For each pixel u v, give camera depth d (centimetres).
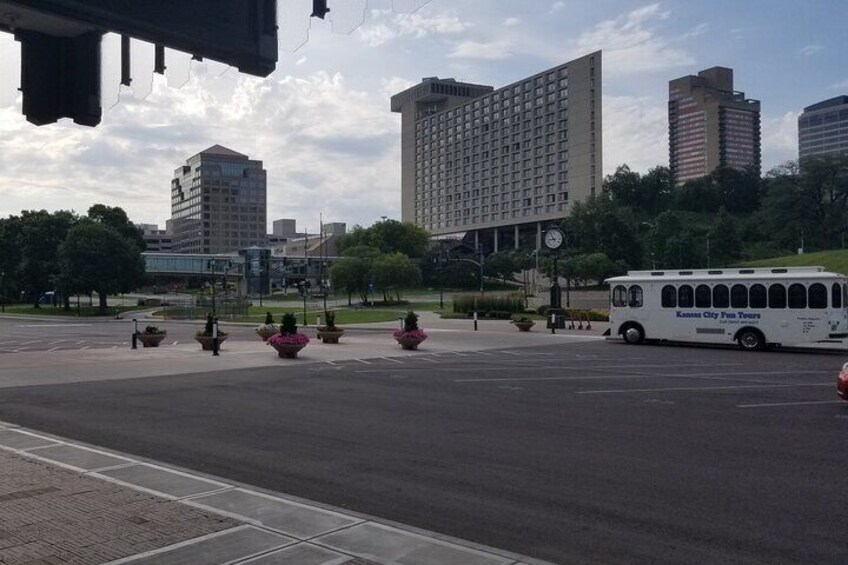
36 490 764
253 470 893
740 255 10981
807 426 1186
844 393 1364
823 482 824
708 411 1347
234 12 431
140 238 10338
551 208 15925
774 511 712
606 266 9031
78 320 6475
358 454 984
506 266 12938
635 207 14512
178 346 3111
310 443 1062
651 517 695
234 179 19600
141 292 15825
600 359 2492
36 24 397
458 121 18550
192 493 756
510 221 16962
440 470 891
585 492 787
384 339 3522
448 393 1625
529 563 553
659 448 1017
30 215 8944
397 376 1973
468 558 562
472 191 18125
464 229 18300
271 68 455
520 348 3006
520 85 16700
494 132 17475
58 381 1870
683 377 1917
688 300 3050
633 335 3212
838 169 11906
